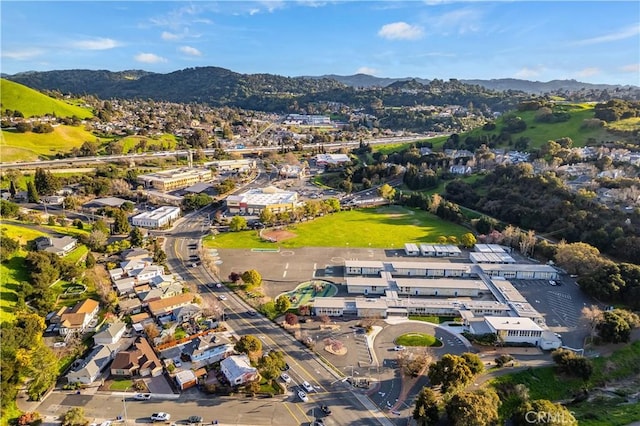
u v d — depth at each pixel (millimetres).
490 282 138625
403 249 171750
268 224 198500
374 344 105438
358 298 125625
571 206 182125
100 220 179500
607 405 89625
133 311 117625
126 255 151375
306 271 148125
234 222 189125
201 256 155750
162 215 197500
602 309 122188
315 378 92250
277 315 117562
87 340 104250
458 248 170750
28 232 154125
